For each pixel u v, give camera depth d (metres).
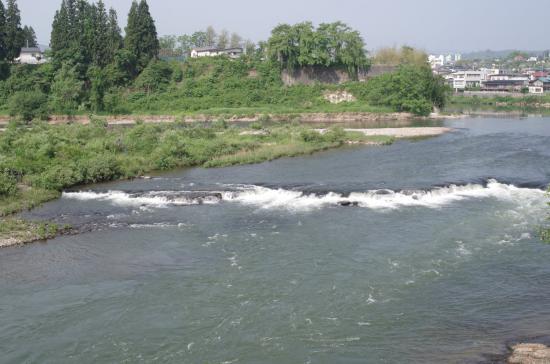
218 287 24.38
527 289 23.58
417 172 48.72
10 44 117.38
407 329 20.33
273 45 123.94
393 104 108.56
